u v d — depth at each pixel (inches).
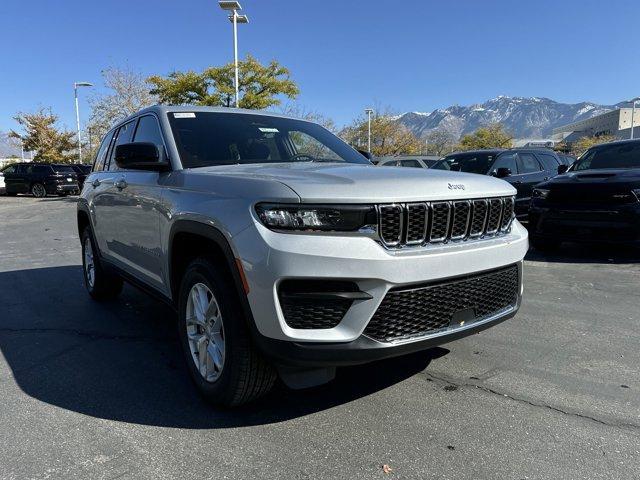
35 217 687.1
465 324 120.1
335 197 103.0
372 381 141.8
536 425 117.9
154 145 145.7
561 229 304.7
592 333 179.3
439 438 112.8
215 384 123.0
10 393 138.1
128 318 205.5
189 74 975.0
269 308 103.7
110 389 139.9
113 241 192.2
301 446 110.3
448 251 113.4
